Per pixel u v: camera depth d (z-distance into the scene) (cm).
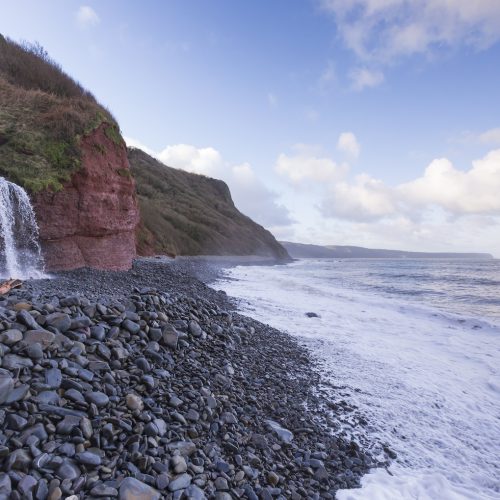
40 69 2083
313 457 449
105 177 1579
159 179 7156
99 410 366
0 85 1612
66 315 477
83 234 1448
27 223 1165
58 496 258
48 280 1065
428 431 559
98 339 491
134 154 7656
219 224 6662
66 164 1388
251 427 470
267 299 1714
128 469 311
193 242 5131
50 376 371
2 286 686
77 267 1380
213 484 341
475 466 482
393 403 643
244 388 574
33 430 305
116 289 1126
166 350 565
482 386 754
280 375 685
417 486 427
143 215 4181
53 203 1276
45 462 283
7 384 324
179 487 310
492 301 2070
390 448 506
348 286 2839
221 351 675
